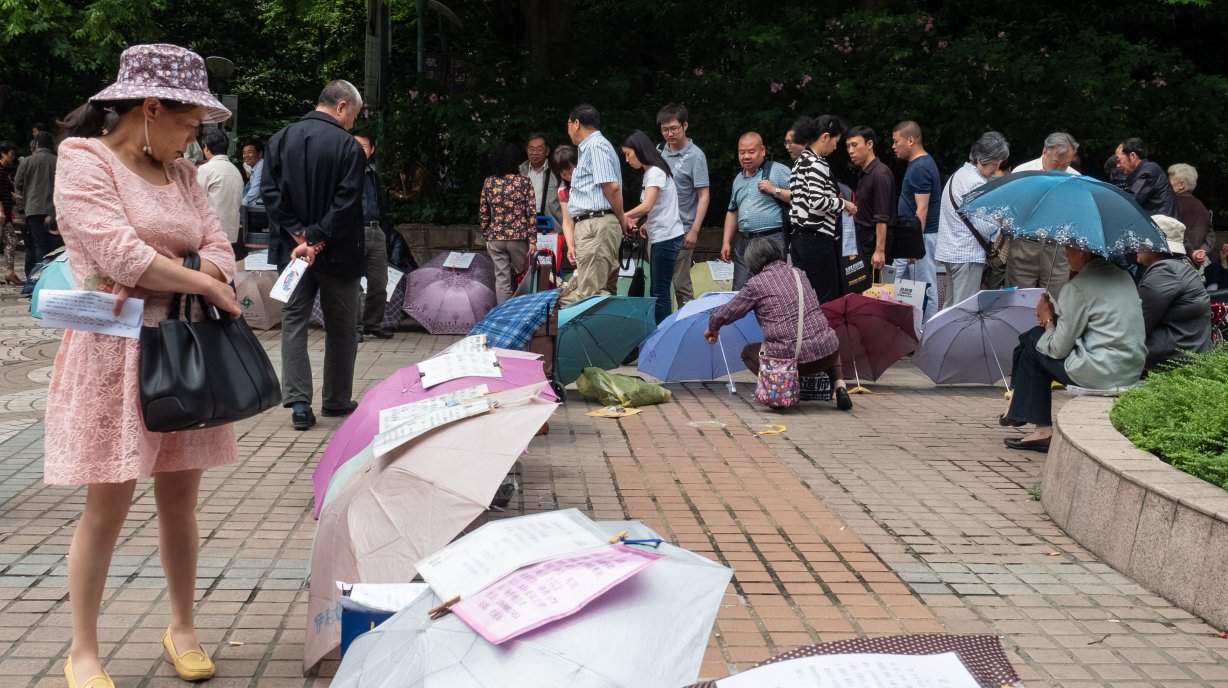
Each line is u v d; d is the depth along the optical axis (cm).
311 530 530
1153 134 1548
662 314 1041
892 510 588
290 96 3384
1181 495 462
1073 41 1631
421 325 1251
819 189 942
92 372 332
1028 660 399
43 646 391
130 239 327
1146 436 554
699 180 1092
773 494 613
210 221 365
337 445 517
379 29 1623
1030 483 648
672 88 1590
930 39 1566
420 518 382
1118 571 498
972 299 880
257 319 1205
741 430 776
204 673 368
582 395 894
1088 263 678
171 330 334
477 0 1964
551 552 233
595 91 1600
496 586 225
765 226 1046
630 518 563
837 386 858
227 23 3250
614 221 952
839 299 884
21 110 3066
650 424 791
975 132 1479
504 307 737
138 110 341
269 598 444
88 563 349
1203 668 395
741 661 392
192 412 328
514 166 1179
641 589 221
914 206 1046
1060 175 680
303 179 729
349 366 772
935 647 203
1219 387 579
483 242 1558
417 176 1625
